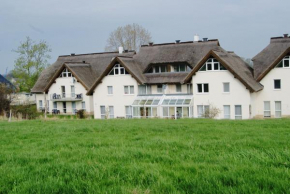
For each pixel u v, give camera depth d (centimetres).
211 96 4666
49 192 664
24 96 7212
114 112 5497
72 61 6762
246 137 1300
